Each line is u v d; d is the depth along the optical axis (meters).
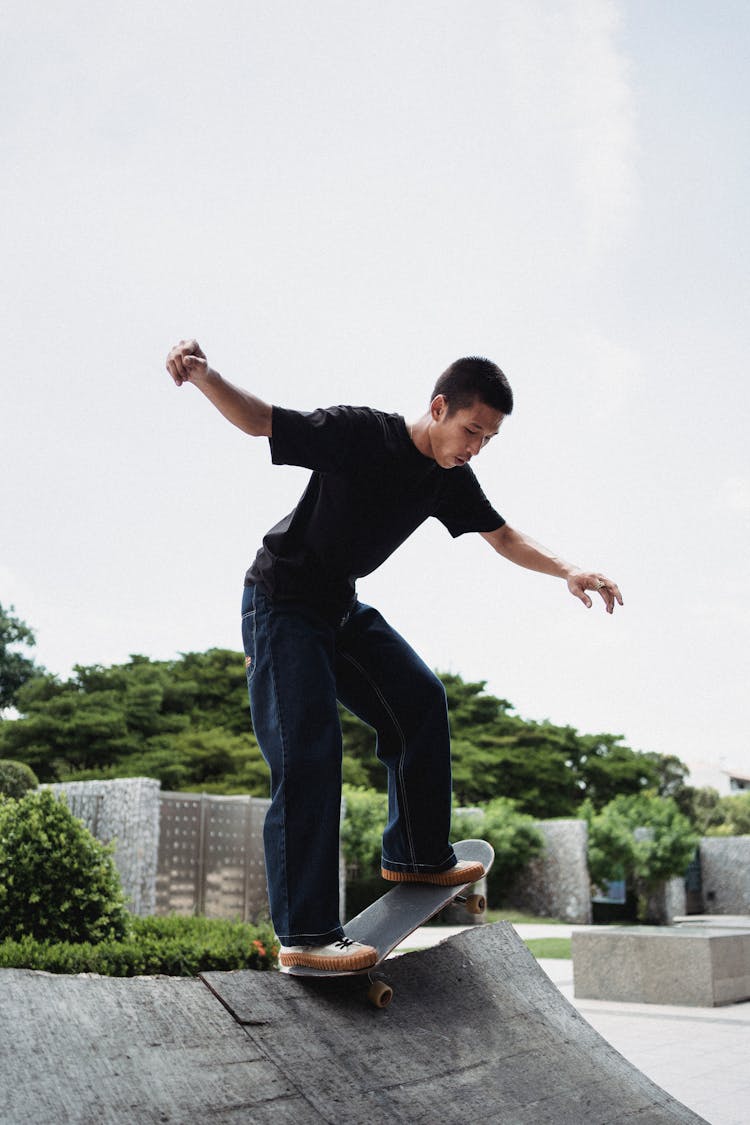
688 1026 6.21
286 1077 1.50
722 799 40.97
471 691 32.72
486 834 19.67
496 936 2.34
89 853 5.63
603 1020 6.49
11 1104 1.15
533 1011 2.14
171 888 11.62
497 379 1.93
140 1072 1.34
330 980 1.80
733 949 7.46
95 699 23.94
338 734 1.93
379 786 25.64
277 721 1.91
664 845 19.53
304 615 2.00
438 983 2.04
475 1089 1.75
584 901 19.73
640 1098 2.03
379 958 1.80
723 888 24.42
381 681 2.16
